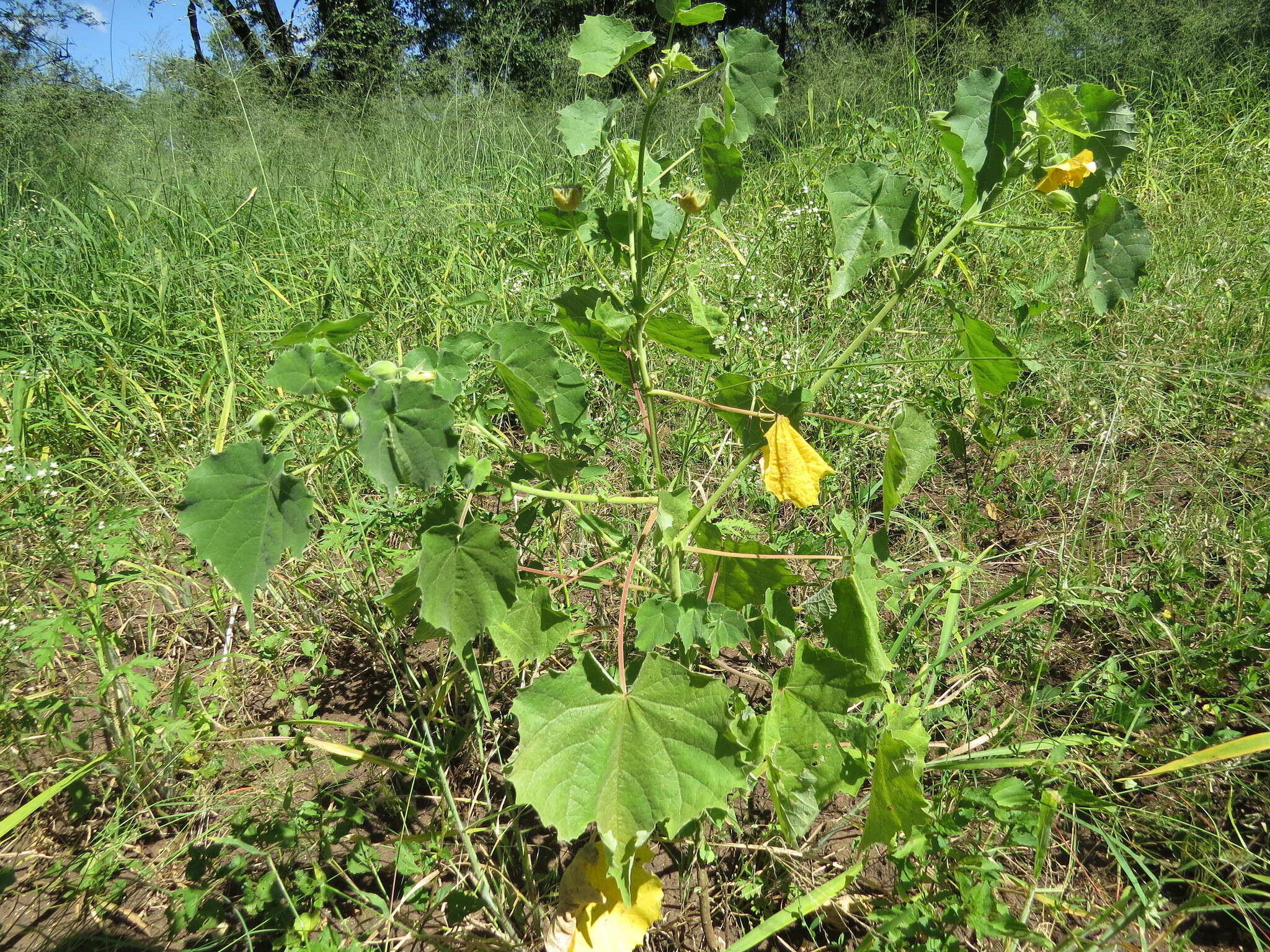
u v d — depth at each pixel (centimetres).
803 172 420
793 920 128
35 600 199
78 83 595
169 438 262
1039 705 180
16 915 155
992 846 148
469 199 425
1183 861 152
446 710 191
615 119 137
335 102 624
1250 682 174
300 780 180
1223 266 345
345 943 146
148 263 363
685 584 139
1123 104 124
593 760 111
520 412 135
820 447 258
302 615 216
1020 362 134
